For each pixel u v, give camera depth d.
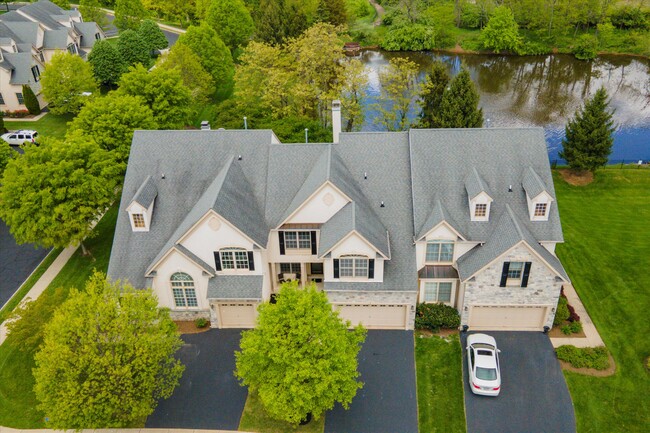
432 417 32.28
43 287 43.34
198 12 110.75
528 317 37.59
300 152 41.19
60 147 44.66
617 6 105.88
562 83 90.75
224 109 61.59
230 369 35.84
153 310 31.98
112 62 81.81
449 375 34.88
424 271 38.16
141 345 29.83
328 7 102.31
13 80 74.88
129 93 58.81
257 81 67.00
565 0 101.56
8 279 44.81
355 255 35.94
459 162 39.53
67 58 71.81
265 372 29.70
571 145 55.44
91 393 28.70
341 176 38.69
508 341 37.12
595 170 56.06
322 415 32.56
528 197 37.53
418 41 106.19
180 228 38.28
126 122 51.59
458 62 101.69
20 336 34.75
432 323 37.88
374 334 38.16
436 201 38.34
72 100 72.44
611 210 51.03
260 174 40.94
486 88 89.19
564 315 37.97
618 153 66.88
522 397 33.22
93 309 30.56
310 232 38.62
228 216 35.88
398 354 36.47
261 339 29.83
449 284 38.53
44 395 29.09
